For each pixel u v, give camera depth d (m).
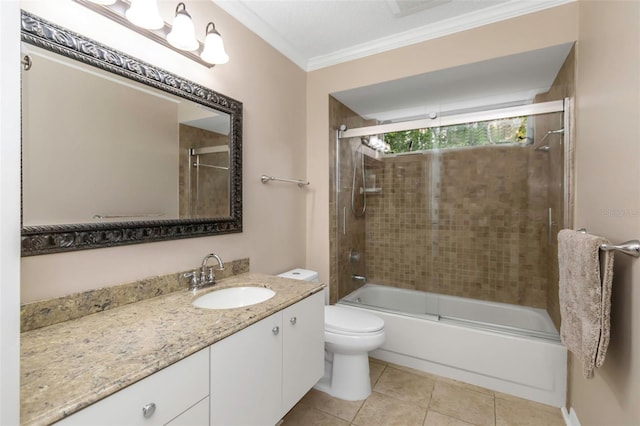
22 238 0.91
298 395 1.36
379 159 2.96
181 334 0.91
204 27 1.55
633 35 0.98
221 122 1.65
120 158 1.18
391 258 2.98
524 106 2.01
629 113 1.00
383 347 2.27
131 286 1.21
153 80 1.29
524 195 2.47
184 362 0.81
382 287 2.99
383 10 1.80
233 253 1.75
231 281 1.60
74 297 1.03
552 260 2.16
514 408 1.72
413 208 2.87
